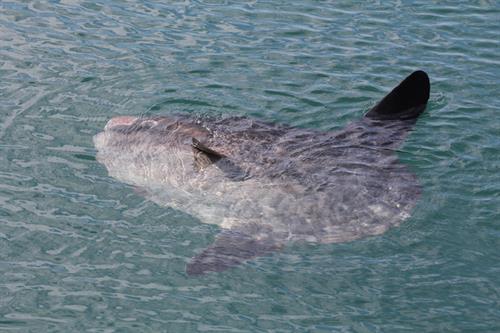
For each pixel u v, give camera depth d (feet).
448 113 62.80
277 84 69.05
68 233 49.60
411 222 48.93
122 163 56.39
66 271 46.37
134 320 42.68
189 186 52.85
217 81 69.62
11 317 42.88
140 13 82.89
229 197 51.31
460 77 70.03
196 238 49.08
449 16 82.38
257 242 47.78
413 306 43.37
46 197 53.11
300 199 50.24
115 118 60.64
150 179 54.49
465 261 46.34
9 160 57.06
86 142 59.77
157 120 59.62
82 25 80.07
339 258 46.73
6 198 52.85
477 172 54.49
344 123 62.85
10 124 61.93
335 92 67.67
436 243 47.57
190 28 79.77
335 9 84.02
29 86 68.18
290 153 54.70
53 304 43.83
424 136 58.75
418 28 79.77
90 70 71.36
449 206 50.57
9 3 84.53
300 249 47.42
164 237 49.24
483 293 44.11
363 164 53.52
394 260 46.47
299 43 76.79
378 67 72.18
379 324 42.27
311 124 62.69
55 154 57.93
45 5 84.38
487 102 65.21
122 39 77.36
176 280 45.68
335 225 48.73
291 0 85.92
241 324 42.37
